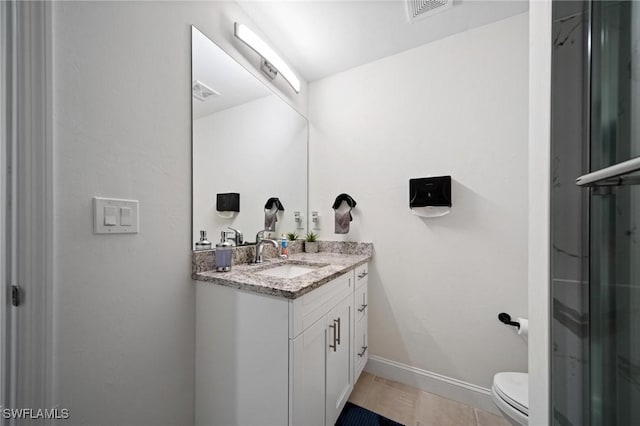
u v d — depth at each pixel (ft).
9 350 2.44
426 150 5.69
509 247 4.91
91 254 2.79
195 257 3.91
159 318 3.45
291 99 6.53
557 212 1.66
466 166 5.30
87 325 2.76
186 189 3.84
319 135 7.10
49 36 2.48
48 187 2.47
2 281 2.45
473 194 5.22
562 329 1.63
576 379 1.58
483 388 5.04
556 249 1.66
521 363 4.78
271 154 5.76
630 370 1.42
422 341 5.64
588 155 1.57
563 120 1.66
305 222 7.01
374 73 6.36
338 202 6.58
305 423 3.31
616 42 1.50
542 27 1.87
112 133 2.96
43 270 2.45
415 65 5.87
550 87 1.72
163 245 3.51
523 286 4.80
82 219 2.71
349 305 4.86
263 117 5.53
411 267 5.79
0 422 2.43
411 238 5.81
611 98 1.50
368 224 6.31
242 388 3.43
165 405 3.51
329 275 3.86
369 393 5.40
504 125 4.99
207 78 4.21
